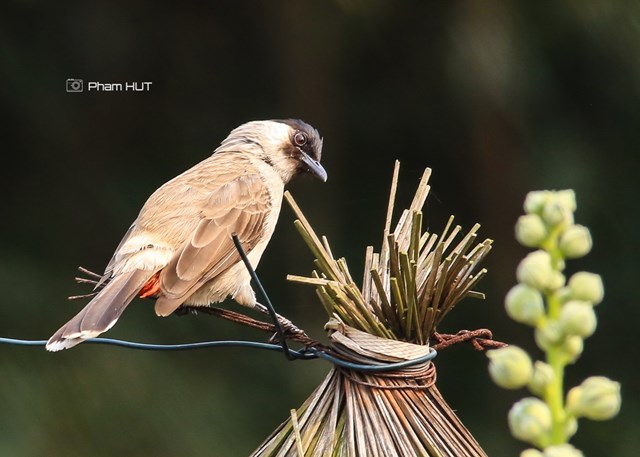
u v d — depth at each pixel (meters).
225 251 6.96
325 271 5.21
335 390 4.98
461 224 13.59
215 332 12.29
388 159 13.78
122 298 6.45
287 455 4.88
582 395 2.38
